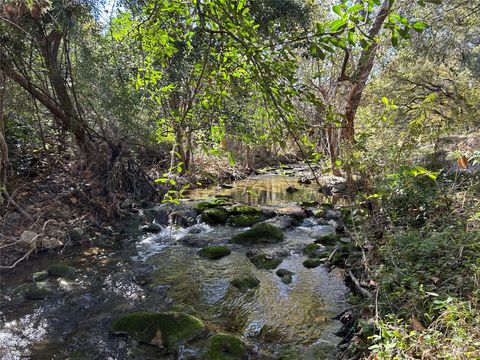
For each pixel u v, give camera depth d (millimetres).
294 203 11234
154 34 2500
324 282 5824
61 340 4395
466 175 6188
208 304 5234
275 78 1924
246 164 16328
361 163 6340
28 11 7379
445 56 11555
